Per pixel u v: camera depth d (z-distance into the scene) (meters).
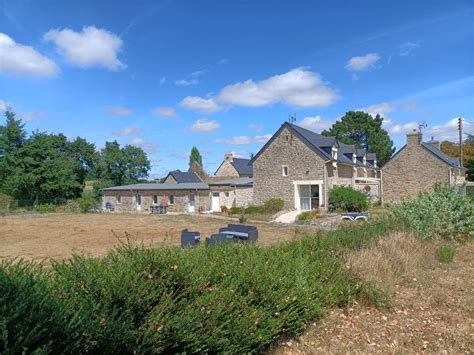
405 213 11.58
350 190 27.19
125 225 23.75
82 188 50.38
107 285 3.09
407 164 34.31
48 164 41.72
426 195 12.34
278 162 30.41
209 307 3.44
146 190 38.50
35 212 36.06
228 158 48.31
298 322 4.53
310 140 31.06
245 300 3.93
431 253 8.98
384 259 7.34
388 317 5.43
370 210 25.23
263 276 4.37
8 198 39.69
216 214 31.22
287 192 29.95
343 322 5.17
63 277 3.20
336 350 4.32
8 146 41.12
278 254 5.64
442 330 4.96
